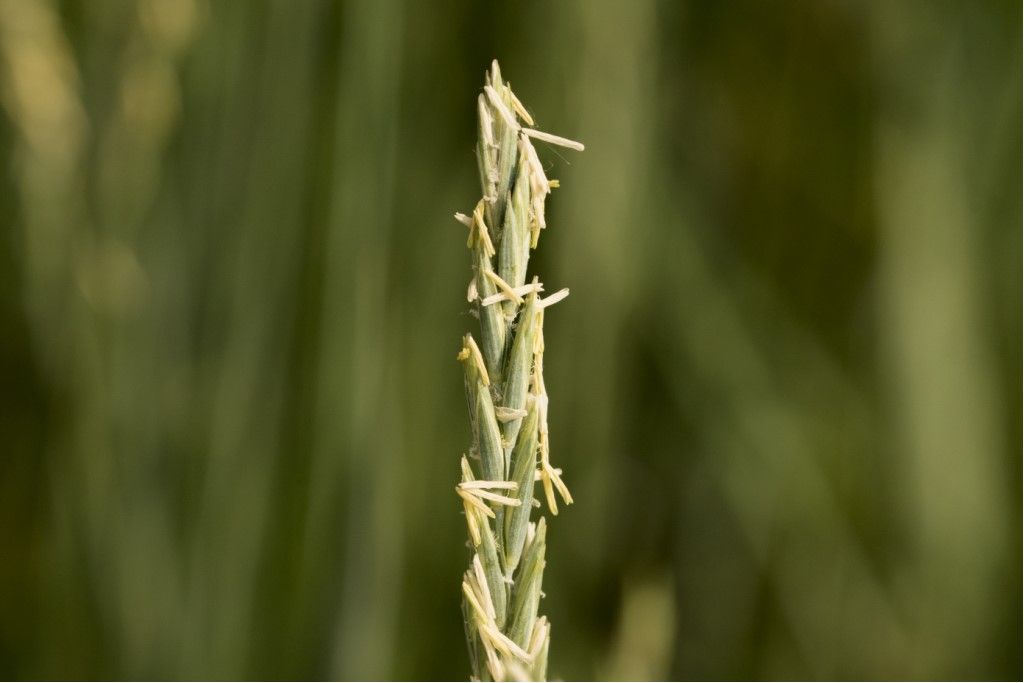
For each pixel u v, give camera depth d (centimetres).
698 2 69
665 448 67
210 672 54
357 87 51
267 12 56
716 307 65
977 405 63
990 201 64
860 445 67
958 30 64
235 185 57
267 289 56
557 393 61
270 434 56
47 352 58
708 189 70
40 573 62
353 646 52
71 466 57
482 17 63
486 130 35
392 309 58
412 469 61
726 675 66
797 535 66
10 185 64
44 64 53
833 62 69
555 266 61
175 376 57
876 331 67
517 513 35
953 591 63
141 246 57
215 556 56
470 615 35
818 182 70
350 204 51
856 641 65
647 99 59
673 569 67
